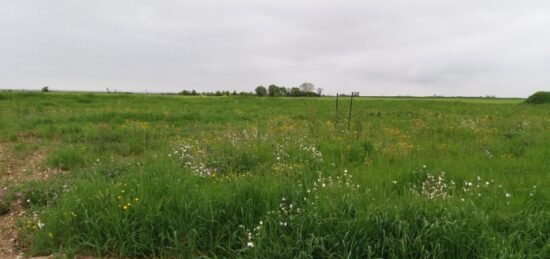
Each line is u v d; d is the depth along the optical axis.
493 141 11.47
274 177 6.59
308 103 33.19
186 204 5.23
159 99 35.00
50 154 10.12
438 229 4.64
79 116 17.88
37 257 4.85
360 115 20.08
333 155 9.38
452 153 9.97
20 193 6.84
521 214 5.11
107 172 7.95
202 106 27.78
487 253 4.37
